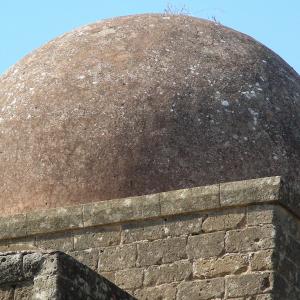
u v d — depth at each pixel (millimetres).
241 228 23922
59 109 25672
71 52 26641
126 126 25219
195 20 27484
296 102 26484
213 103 25516
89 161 25141
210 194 24188
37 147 25531
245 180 24281
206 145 25094
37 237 25047
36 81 26359
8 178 25625
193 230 24219
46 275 18031
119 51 26281
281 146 25531
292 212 24062
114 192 24906
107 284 18781
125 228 24641
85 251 24719
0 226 25188
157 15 27578
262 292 23438
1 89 26953
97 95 25641
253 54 26844
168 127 25156
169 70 25859
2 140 25953
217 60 26266
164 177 24828
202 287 23891
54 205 25172
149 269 24297
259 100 25891
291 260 23891
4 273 18312
